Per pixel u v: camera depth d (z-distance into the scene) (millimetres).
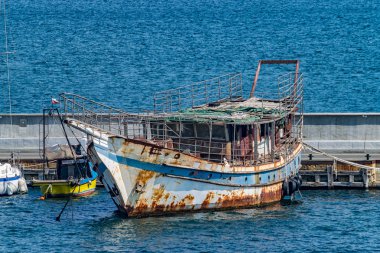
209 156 138375
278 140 149375
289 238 130750
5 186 150875
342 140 171625
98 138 131000
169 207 134875
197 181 134625
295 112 160125
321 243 129875
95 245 126562
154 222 133875
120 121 148125
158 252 123438
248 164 140875
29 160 160750
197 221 134625
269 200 144500
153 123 140875
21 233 132500
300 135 160625
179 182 133750
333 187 159250
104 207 144000
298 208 145000
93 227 133375
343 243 130375
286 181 147000
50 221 137125
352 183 159250
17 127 172375
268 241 129125
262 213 141000
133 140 130500
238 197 139375
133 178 132000
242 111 146500
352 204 148750
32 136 172125
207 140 139625
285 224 136250
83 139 164375
